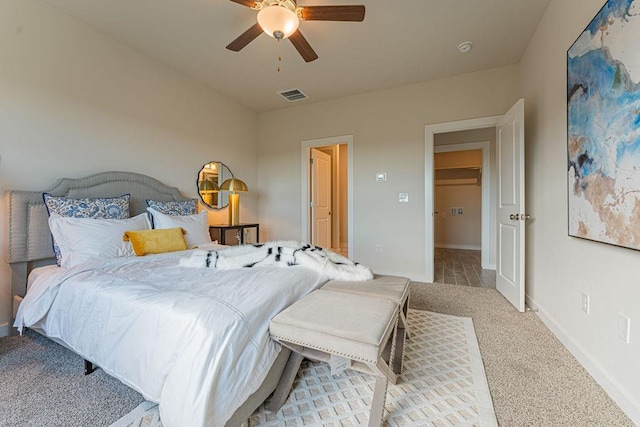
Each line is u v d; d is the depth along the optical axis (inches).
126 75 110.8
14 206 81.0
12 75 82.0
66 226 81.9
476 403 54.6
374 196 155.5
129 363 50.1
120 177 106.3
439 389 58.8
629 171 50.4
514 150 106.9
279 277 65.1
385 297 64.1
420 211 145.6
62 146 92.7
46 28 88.5
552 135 86.8
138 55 115.0
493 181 170.1
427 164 143.4
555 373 64.1
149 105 119.5
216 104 154.3
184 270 72.2
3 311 81.4
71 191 92.4
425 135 143.5
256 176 187.0
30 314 68.2
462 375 63.5
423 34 103.3
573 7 73.5
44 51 88.3
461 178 263.0
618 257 55.1
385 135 152.6
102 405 53.6
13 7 81.9
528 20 95.7
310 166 180.4
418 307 106.0
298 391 59.3
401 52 115.5
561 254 79.7
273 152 183.9
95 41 101.0
